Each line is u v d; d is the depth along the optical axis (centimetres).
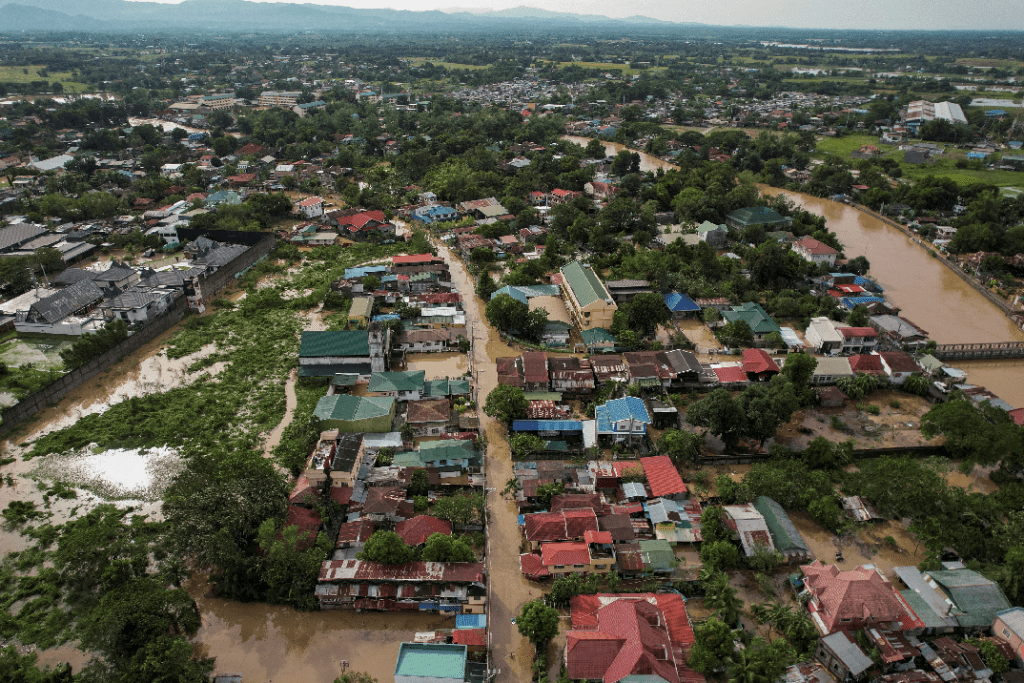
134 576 7369
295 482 9169
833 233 19500
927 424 10288
